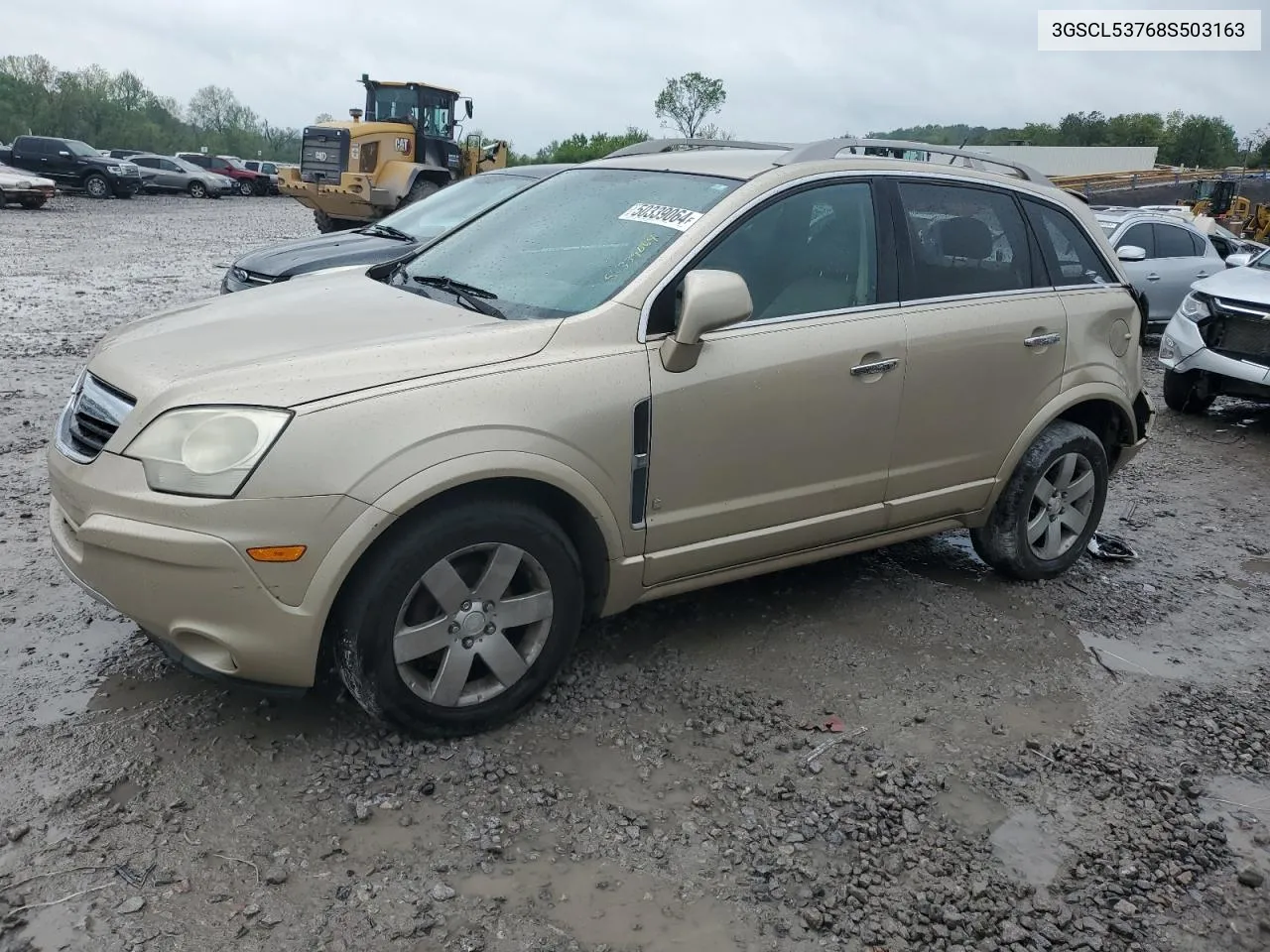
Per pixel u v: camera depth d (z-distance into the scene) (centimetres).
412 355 312
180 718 335
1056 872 294
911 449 418
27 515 505
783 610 444
